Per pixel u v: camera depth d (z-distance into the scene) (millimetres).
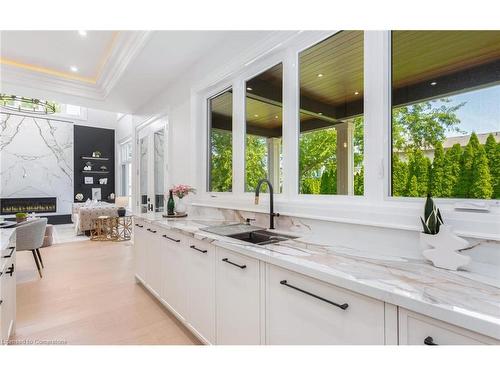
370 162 1495
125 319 2316
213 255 1722
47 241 5238
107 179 9539
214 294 1714
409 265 1116
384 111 1450
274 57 2115
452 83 1256
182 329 2143
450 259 1050
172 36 2393
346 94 1713
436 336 784
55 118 8516
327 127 1800
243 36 2260
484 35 1188
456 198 1228
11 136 7848
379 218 1404
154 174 4066
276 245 1476
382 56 1454
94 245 5438
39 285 3156
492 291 851
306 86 1929
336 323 1029
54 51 3102
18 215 3875
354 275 992
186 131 3141
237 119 2510
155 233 2605
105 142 9508
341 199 1672
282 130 2047
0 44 2943
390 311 878
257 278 1384
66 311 2473
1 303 1603
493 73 1156
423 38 1349
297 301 1176
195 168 2992
